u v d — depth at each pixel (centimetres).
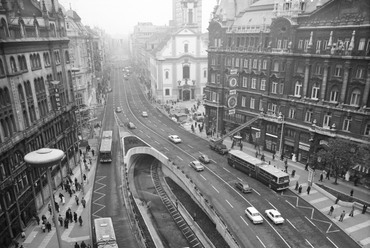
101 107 12294
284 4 6425
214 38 8388
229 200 5056
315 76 5909
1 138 3909
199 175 5988
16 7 4825
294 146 6562
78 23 11669
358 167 5397
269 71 6862
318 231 4219
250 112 7588
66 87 6350
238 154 6278
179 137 8400
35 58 5056
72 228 4325
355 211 4688
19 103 4347
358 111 5231
